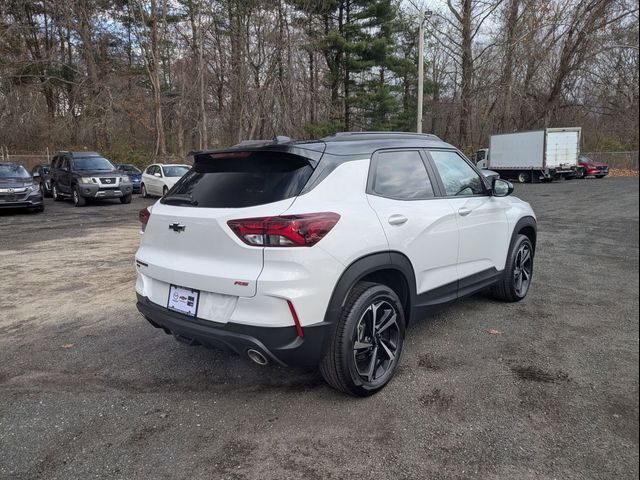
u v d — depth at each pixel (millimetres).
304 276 2809
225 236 2920
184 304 3164
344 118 32250
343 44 29453
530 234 5391
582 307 4945
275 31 29047
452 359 3768
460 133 34312
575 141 26625
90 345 4277
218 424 2971
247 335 2836
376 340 3270
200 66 30281
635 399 3094
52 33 34719
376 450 2664
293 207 2865
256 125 31031
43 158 33844
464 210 4070
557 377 3426
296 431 2869
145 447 2754
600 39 28078
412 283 3559
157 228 3404
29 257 8102
